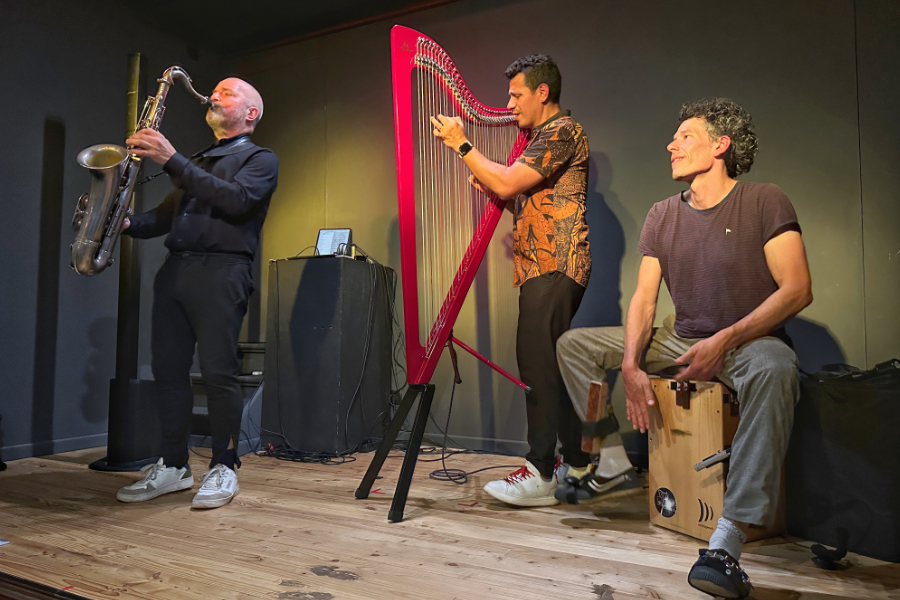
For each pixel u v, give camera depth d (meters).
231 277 1.97
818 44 2.02
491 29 2.79
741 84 2.18
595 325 2.52
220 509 1.81
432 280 2.34
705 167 1.48
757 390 1.23
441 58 1.85
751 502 1.18
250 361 3.08
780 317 1.32
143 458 2.43
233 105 2.10
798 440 1.46
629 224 2.46
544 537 1.53
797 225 1.36
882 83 1.88
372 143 3.08
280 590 1.18
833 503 1.39
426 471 2.36
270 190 2.06
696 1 2.32
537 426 1.88
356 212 3.14
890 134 1.86
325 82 3.19
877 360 1.82
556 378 1.87
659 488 1.61
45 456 2.60
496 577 1.25
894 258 1.84
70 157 2.68
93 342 2.81
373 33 3.04
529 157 1.88
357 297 2.82
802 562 1.33
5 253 2.47
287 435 2.80
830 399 1.41
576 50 2.60
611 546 1.46
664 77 2.39
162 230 2.16
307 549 1.43
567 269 1.91
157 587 1.20
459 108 1.89
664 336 1.59
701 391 1.46
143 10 2.61
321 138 3.22
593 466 1.82
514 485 1.84
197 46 2.86
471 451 2.77
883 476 1.33
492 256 2.79
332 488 2.10
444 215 2.29
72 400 2.72
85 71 2.68
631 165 2.46
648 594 1.17
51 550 1.43
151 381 2.47
